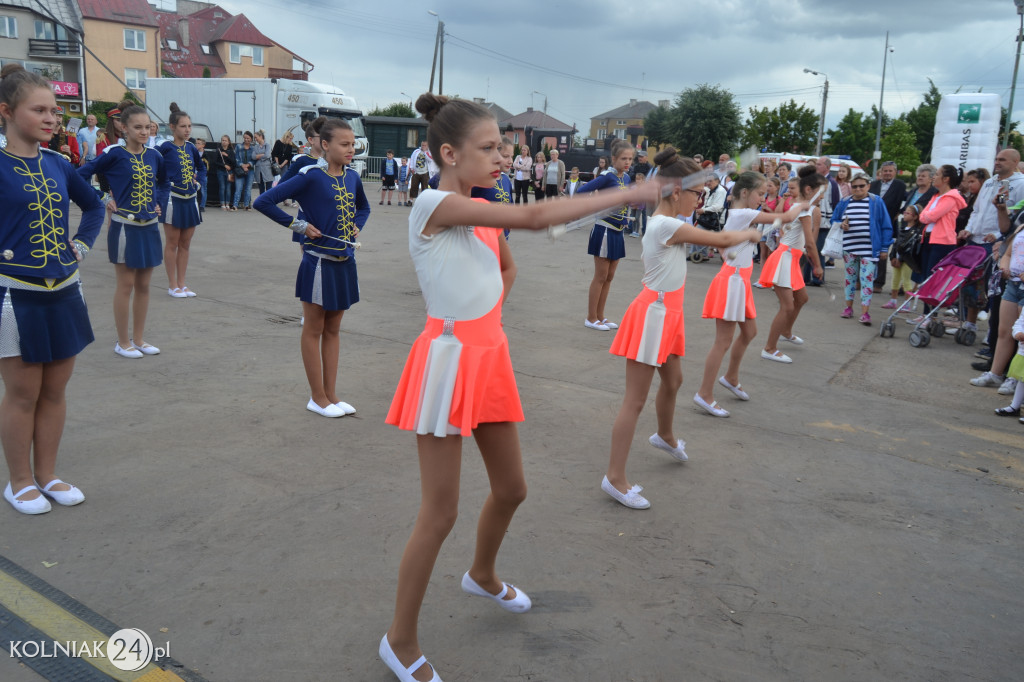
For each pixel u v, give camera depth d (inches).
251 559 122.3
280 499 143.6
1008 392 246.7
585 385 228.5
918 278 382.0
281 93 890.7
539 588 119.3
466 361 91.4
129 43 1772.9
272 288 344.8
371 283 375.2
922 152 2006.6
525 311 332.5
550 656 102.9
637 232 661.9
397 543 129.6
